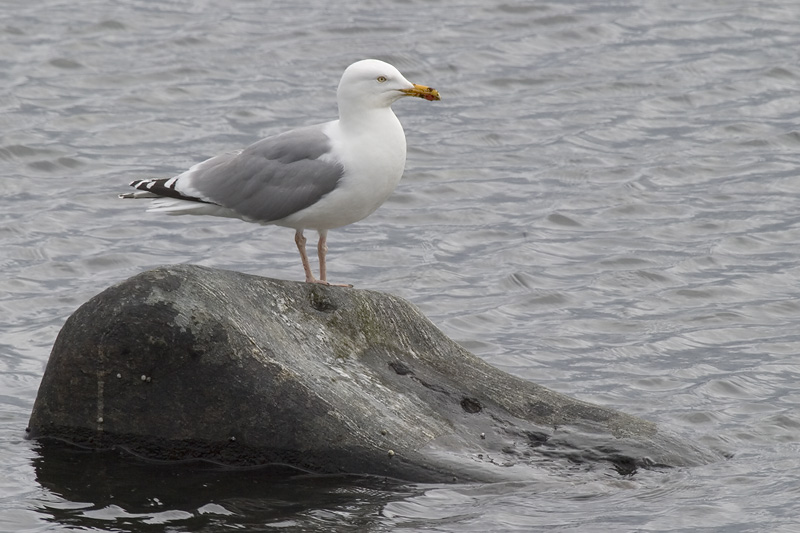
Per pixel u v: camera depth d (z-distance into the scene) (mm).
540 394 11781
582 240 19078
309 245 18766
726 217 19844
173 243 18641
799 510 10547
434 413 11203
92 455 11062
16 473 10789
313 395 10711
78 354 10852
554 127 23734
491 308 16672
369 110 11680
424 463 10688
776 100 24875
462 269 18047
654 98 25016
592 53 27125
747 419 13125
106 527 10016
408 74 25984
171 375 10773
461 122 23984
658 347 15438
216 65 25984
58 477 10758
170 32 27516
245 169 11828
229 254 18359
